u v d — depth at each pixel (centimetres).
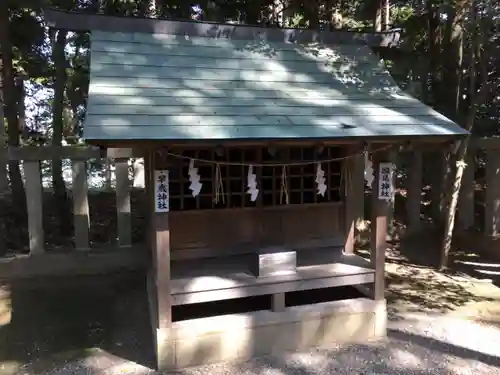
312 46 529
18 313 514
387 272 657
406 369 398
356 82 487
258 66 474
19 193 710
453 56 728
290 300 541
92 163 1127
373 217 463
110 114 358
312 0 810
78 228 614
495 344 446
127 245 630
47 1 678
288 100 432
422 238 770
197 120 370
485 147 692
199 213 494
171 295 402
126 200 625
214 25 498
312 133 375
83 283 594
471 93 638
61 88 693
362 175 642
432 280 627
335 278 452
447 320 503
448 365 405
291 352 433
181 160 481
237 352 420
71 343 455
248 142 359
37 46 850
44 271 600
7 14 639
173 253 490
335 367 403
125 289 584
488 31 621
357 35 551
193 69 446
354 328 456
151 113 369
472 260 696
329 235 549
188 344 404
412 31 771
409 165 773
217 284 418
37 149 582
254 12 835
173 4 815
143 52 449
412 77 803
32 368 408
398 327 486
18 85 929
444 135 402
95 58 426
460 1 582
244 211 511
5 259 586
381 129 400
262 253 445
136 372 398
